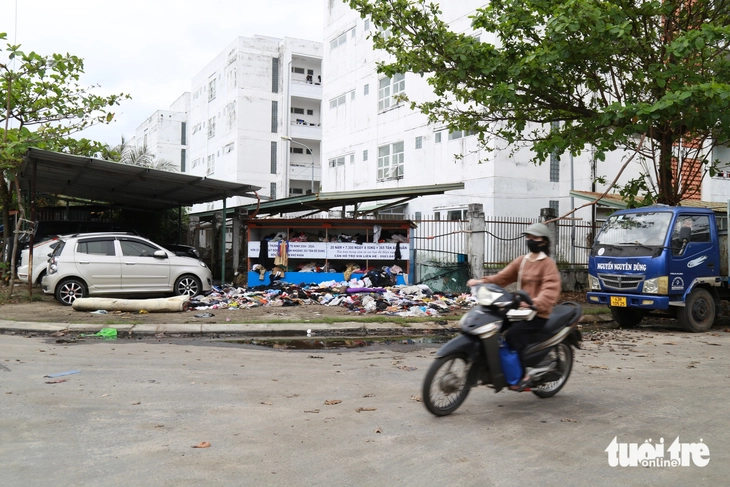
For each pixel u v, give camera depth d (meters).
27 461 4.14
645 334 11.34
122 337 10.37
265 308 13.82
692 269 11.58
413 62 14.41
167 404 5.72
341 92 32.59
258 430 4.93
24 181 18.72
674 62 13.03
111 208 25.36
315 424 5.11
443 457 4.32
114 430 4.87
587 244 18.62
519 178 22.97
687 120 11.80
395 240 17.30
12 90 17.02
